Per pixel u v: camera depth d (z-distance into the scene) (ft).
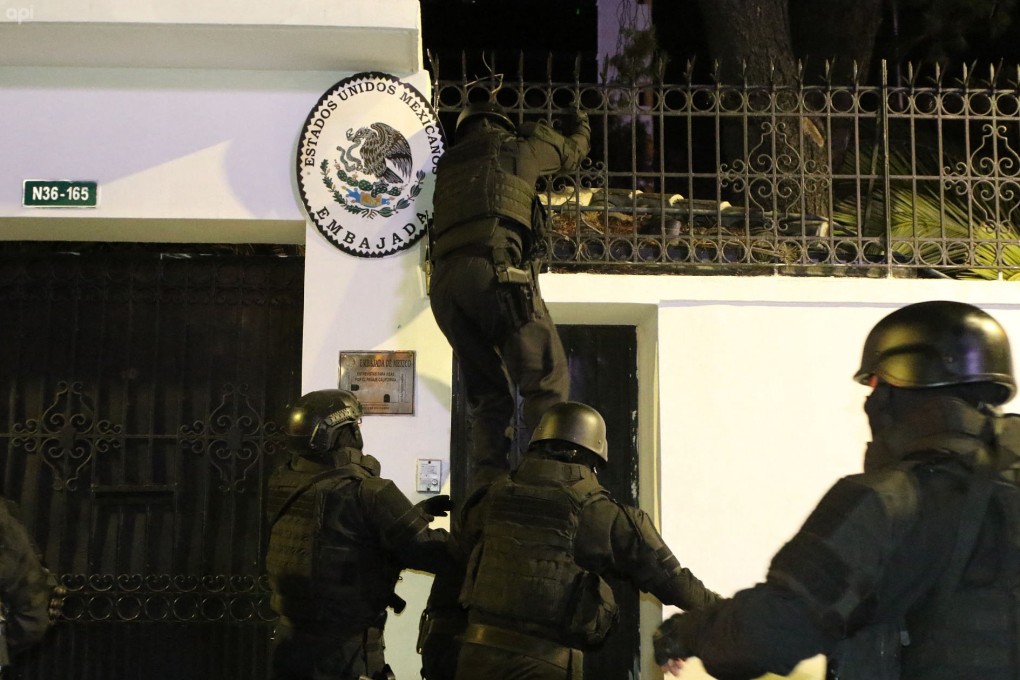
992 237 29.45
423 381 26.32
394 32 24.73
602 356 29.86
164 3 24.11
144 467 29.35
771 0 36.68
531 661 18.30
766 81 36.24
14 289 29.84
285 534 20.99
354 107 26.96
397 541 20.67
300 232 28.04
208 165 26.86
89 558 28.81
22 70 26.86
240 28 24.40
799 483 25.94
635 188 27.40
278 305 30.27
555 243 27.43
